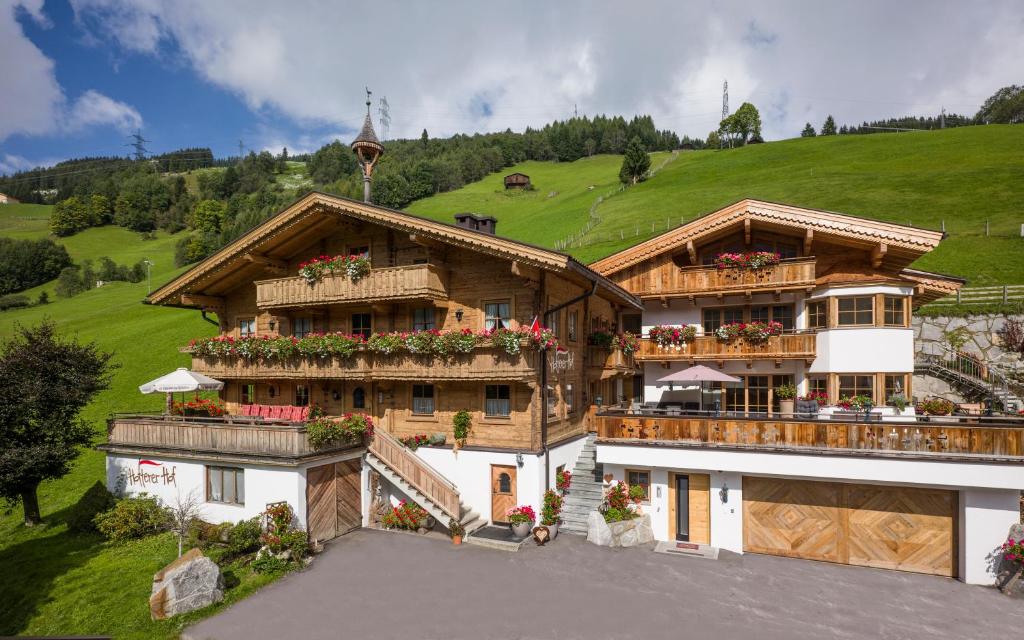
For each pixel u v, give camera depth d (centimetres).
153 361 3806
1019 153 5138
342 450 1714
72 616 1236
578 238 5250
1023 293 2631
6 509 2034
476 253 1817
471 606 1206
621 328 2520
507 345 1574
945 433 1312
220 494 1717
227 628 1137
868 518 1439
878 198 4344
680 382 1680
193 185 16100
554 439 1830
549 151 14588
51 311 6550
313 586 1318
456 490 1684
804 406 1670
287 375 1952
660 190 6794
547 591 1274
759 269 1952
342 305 1956
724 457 1487
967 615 1160
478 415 1781
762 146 8281
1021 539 1265
